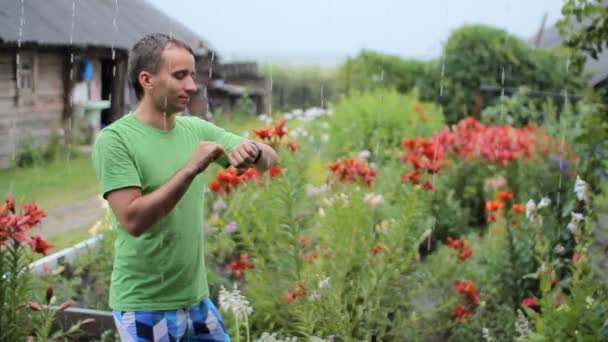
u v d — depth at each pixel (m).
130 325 2.66
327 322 3.88
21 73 13.57
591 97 4.32
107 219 5.35
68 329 4.16
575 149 6.19
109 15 16.27
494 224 5.35
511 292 4.66
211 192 5.51
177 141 2.68
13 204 3.66
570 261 4.27
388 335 4.18
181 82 2.58
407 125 11.16
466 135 8.34
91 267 5.09
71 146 14.51
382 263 4.13
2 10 12.49
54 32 13.20
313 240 4.73
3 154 13.08
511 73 15.70
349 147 10.30
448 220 6.70
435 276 4.42
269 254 4.27
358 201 4.20
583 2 3.91
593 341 2.87
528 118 11.77
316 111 9.63
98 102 15.37
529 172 7.14
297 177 4.74
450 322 4.23
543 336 3.02
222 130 2.91
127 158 2.52
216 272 4.75
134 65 2.61
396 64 17.30
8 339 3.63
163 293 2.67
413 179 4.83
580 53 4.09
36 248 3.71
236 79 24.55
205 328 2.83
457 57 16.22
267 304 4.08
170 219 2.61
